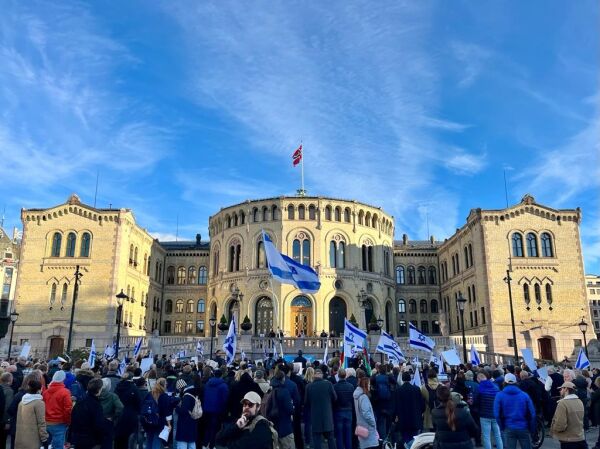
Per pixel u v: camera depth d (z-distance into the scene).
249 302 70.94
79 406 12.89
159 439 16.58
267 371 24.47
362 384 16.64
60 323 68.56
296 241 72.50
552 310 67.12
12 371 19.36
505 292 67.56
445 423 11.32
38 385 13.40
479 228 70.56
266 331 69.88
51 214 72.56
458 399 14.59
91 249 71.06
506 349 65.44
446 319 85.25
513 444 14.92
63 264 70.75
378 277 75.88
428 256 90.62
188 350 54.12
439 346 54.56
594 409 17.00
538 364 53.91
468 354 58.38
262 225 73.75
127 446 15.94
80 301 69.31
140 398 16.50
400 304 88.38
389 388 19.34
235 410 16.22
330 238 73.19
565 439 14.15
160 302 88.00
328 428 16.22
